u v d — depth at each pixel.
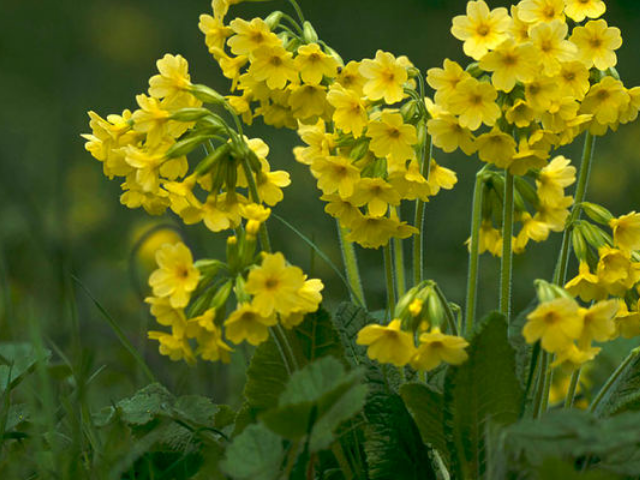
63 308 1.81
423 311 1.58
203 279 1.57
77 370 1.67
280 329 1.60
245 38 1.62
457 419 1.59
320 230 2.52
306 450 1.57
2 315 1.83
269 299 1.56
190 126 1.61
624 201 2.82
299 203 2.71
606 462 1.60
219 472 1.61
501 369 1.58
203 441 1.64
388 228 1.63
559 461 1.53
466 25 1.60
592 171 2.90
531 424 1.54
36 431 1.60
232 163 1.60
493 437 1.56
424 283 1.59
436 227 2.59
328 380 1.55
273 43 1.62
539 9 1.61
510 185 1.63
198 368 1.81
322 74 1.63
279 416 1.54
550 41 1.59
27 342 1.74
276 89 1.63
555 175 1.67
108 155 1.61
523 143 1.61
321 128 1.70
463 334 1.69
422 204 1.65
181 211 1.60
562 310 1.55
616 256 1.63
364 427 1.63
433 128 1.61
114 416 1.66
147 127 1.60
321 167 1.62
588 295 1.63
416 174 1.63
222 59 1.64
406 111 1.63
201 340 1.57
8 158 2.58
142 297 1.83
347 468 1.63
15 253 1.92
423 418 1.61
